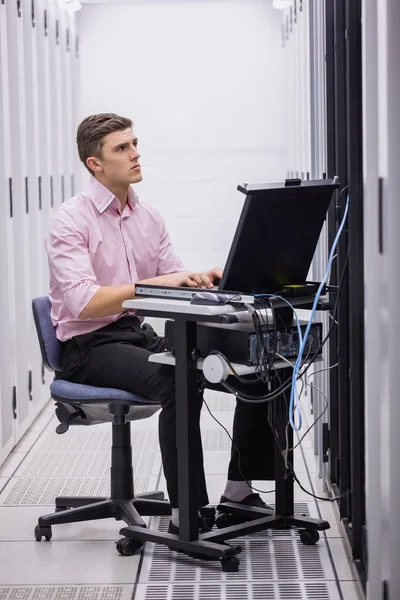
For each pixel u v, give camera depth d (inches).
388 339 81.0
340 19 123.9
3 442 162.1
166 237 143.0
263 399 108.2
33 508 138.0
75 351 127.3
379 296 85.1
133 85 248.4
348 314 125.1
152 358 114.3
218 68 247.4
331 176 136.0
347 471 124.6
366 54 85.0
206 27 246.2
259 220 102.9
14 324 172.2
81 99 248.8
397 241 79.7
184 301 108.3
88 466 160.4
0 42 159.5
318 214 109.5
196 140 250.1
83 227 130.1
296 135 208.2
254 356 106.0
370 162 84.7
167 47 247.0
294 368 108.0
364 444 110.4
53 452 170.4
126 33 246.7
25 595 106.2
